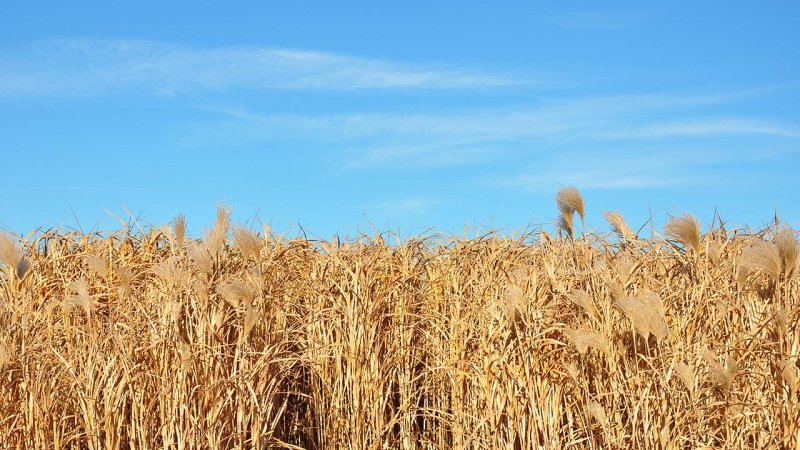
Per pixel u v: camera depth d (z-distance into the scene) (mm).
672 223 7129
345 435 7777
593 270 7309
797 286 7238
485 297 7871
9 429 7238
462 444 7645
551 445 7172
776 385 6785
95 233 8609
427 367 7938
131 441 7176
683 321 7039
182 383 7168
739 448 6875
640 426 6902
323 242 8461
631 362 7109
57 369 7453
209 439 7148
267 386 7469
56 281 8203
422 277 8477
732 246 7676
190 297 7398
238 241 7352
